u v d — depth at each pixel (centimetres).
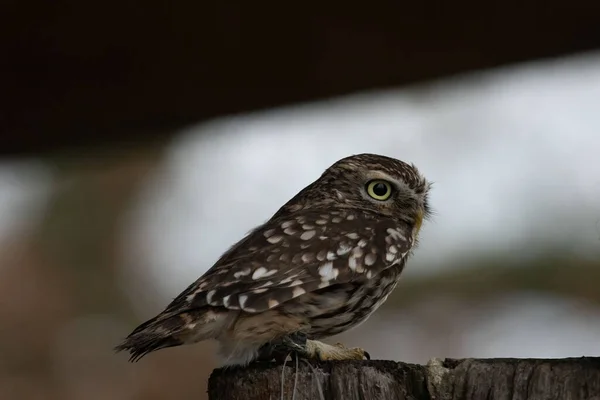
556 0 997
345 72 1167
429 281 2031
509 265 1995
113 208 2408
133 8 1020
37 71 1171
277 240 831
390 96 1241
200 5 1016
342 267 822
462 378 675
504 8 1012
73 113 1270
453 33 1070
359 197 951
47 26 1061
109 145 1377
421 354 1959
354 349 800
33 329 2214
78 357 2175
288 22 1052
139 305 2348
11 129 1318
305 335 804
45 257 2338
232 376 730
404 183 955
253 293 770
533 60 1132
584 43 1080
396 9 1022
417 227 959
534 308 1972
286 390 702
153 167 2383
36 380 2125
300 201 966
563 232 1986
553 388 645
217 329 772
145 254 2411
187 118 1291
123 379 2084
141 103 1247
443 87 1204
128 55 1129
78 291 2317
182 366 2064
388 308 2017
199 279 810
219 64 1147
